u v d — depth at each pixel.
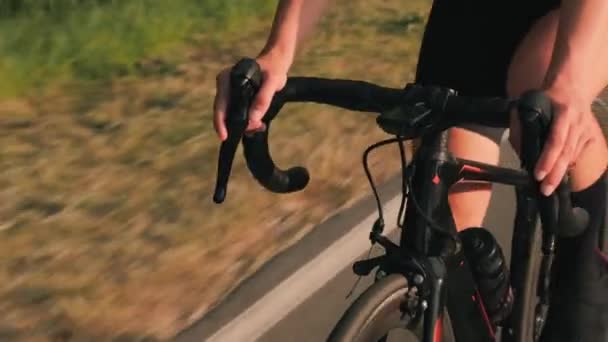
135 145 5.54
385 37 7.83
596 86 2.10
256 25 8.11
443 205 2.22
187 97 6.38
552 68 2.03
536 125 1.86
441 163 2.20
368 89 2.14
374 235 2.25
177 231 4.52
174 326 3.78
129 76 6.69
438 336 2.24
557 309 2.90
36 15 7.16
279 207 4.81
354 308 2.07
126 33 7.23
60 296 3.95
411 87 2.12
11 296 3.94
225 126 2.18
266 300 3.99
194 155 5.41
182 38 7.55
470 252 2.51
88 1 7.48
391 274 2.18
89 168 5.21
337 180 5.19
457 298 2.39
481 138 2.63
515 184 2.38
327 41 7.66
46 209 4.70
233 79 2.14
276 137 5.69
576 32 2.05
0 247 4.32
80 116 5.96
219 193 2.25
